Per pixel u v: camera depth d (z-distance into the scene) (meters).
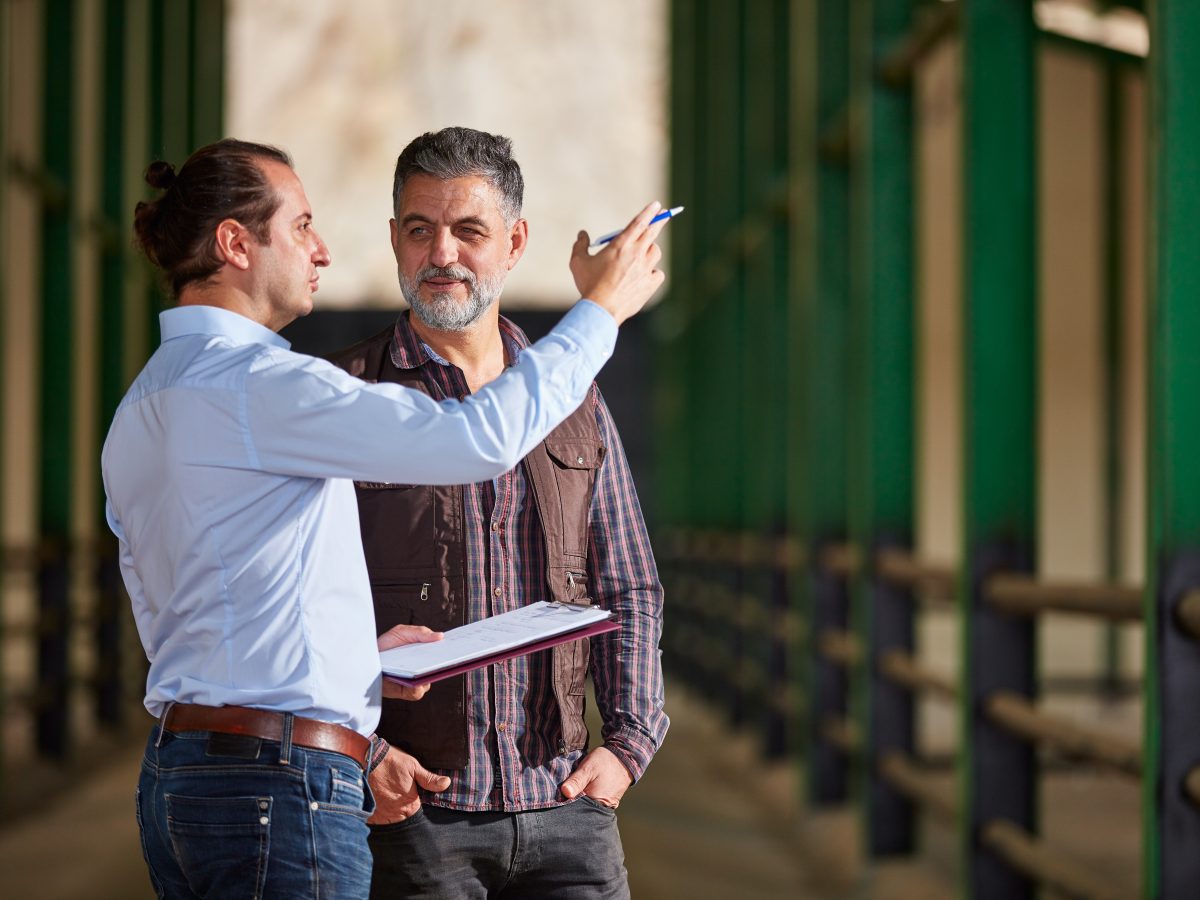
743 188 19.61
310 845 3.40
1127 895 6.82
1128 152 21.11
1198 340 6.10
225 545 3.44
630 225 3.75
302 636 3.46
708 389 22.36
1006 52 8.87
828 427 13.71
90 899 10.30
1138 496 21.19
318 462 3.43
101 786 15.83
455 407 3.44
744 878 11.20
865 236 11.73
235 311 3.63
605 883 4.27
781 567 16.67
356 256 42.19
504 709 4.15
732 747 18.58
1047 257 22.28
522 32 44.53
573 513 4.28
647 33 44.62
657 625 4.49
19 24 21.19
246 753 3.39
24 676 22.98
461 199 4.05
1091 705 21.09
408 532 4.12
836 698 13.51
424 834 4.07
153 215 3.66
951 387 22.89
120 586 20.00
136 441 3.55
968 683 8.72
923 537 22.89
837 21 13.59
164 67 21.52
